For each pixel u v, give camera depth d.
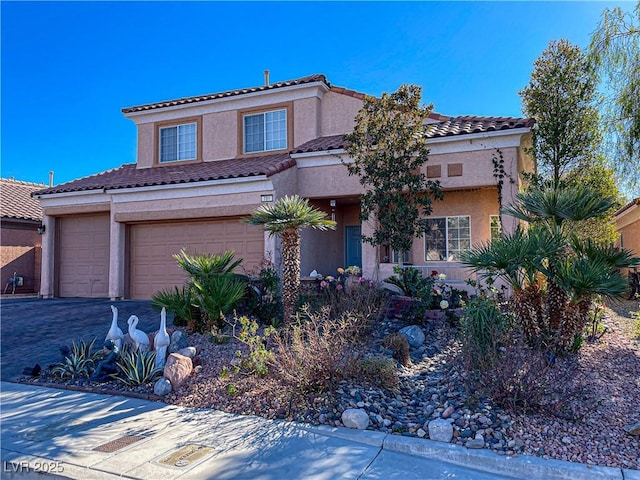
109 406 7.14
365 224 14.04
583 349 8.63
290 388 6.78
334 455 5.30
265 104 18.28
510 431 5.45
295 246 10.64
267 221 10.48
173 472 4.96
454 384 6.93
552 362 7.35
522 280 8.71
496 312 7.89
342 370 6.88
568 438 5.29
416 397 6.80
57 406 7.19
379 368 7.12
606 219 15.74
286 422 6.25
